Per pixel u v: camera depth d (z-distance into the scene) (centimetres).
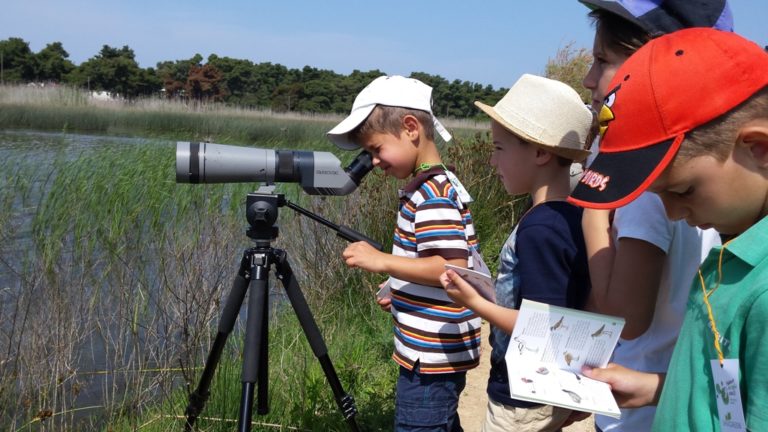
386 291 257
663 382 154
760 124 114
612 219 176
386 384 369
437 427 234
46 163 975
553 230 184
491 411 210
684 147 118
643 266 157
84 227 639
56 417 325
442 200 228
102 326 408
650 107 122
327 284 483
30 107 2656
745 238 115
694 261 162
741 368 115
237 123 2862
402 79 248
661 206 156
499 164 208
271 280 511
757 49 119
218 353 252
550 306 158
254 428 306
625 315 160
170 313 400
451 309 231
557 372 157
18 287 464
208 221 594
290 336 424
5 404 315
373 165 246
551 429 205
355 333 441
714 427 121
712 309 120
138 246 584
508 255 203
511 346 161
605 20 187
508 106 201
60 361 338
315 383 333
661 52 125
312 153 237
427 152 245
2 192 772
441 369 230
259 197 238
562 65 912
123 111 2920
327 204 554
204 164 228
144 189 748
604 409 147
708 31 124
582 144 195
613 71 187
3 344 361
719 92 116
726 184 118
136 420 323
